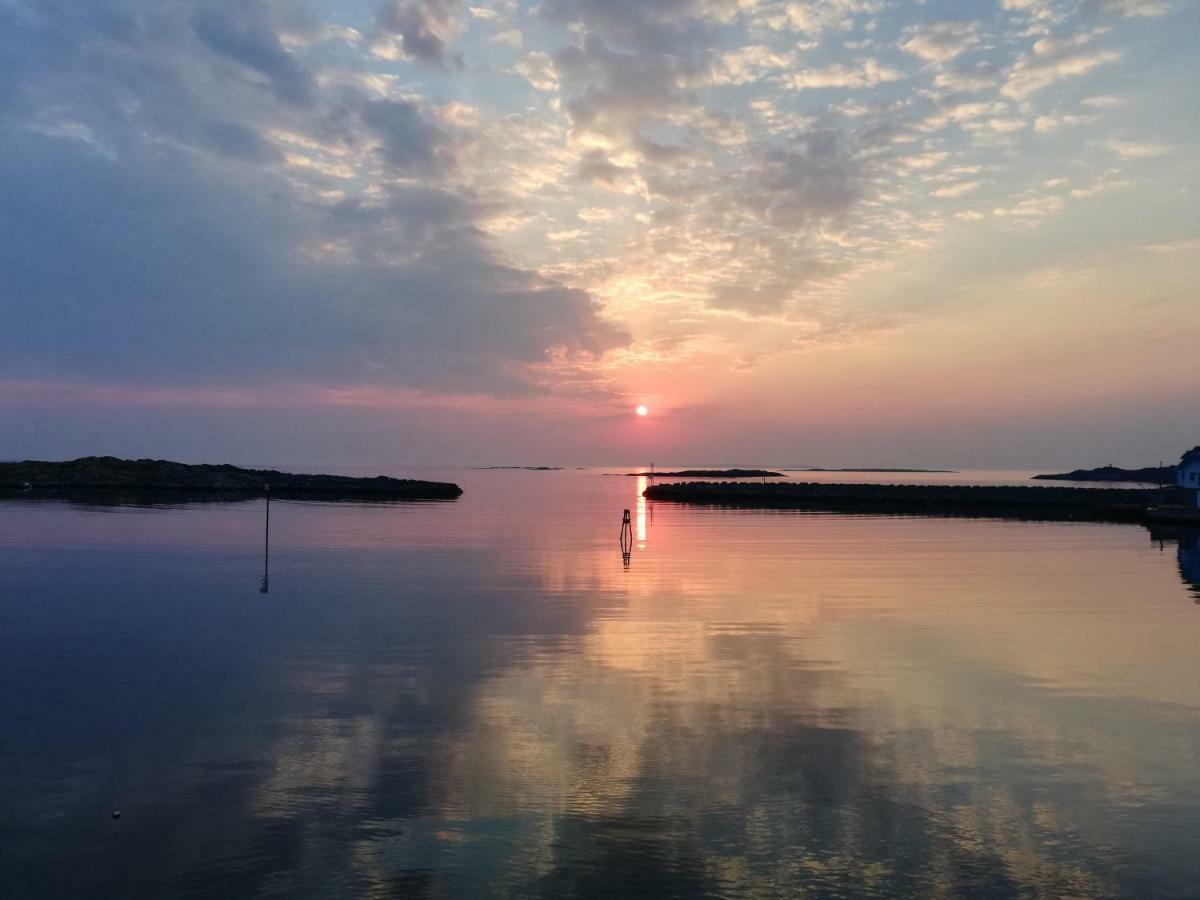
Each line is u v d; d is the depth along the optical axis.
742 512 57.59
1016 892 5.80
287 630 14.48
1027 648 13.37
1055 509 62.12
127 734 8.95
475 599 17.94
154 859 6.16
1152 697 10.62
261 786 7.52
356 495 78.75
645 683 11.12
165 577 20.94
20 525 36.53
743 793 7.45
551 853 6.30
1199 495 50.31
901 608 17.12
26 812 6.96
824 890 5.80
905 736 9.05
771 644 13.57
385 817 6.89
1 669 11.72
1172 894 5.79
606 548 29.86
